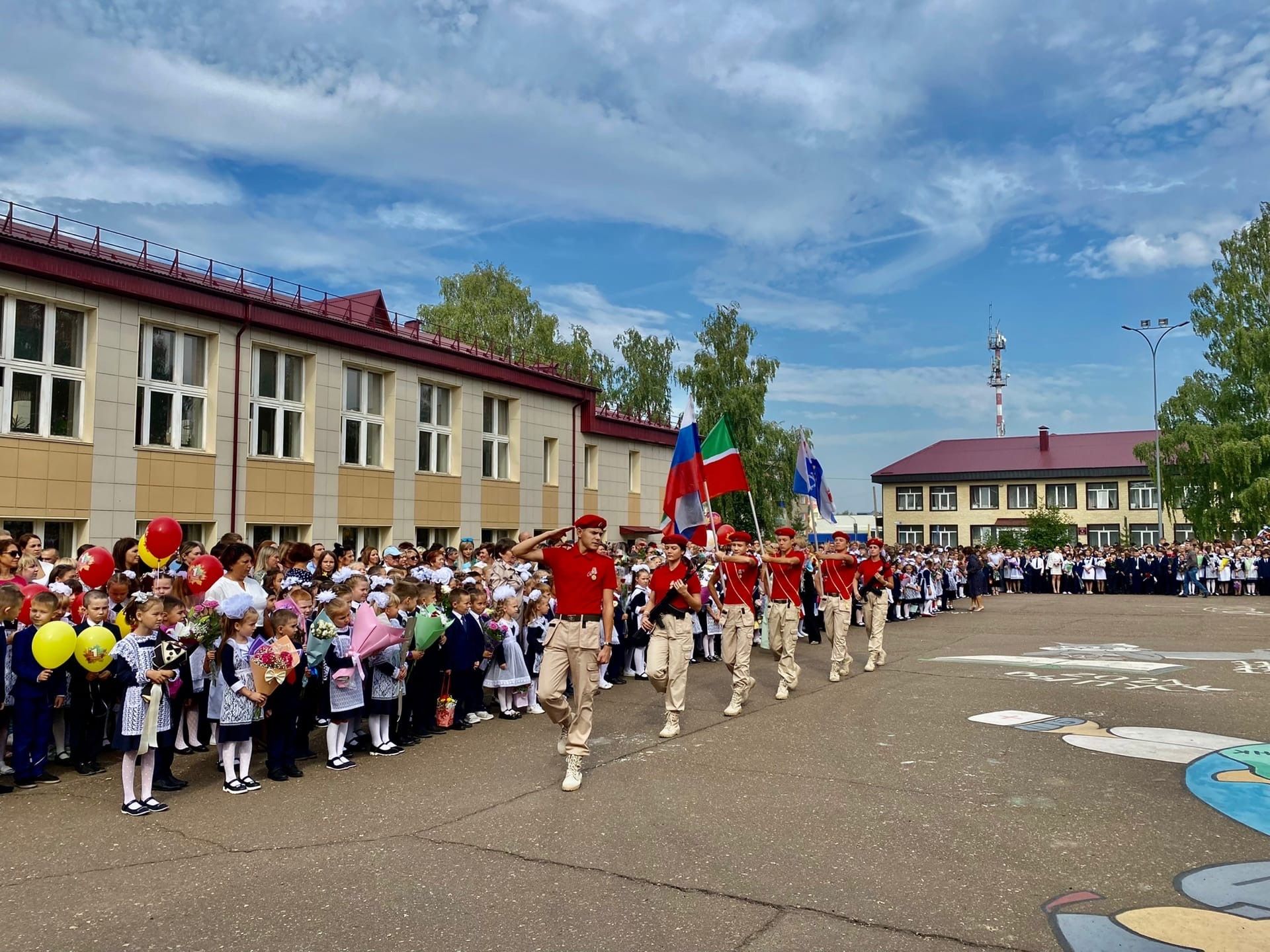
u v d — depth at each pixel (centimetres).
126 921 445
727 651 1009
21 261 1414
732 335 3975
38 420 1473
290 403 1916
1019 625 2059
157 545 901
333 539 1984
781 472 3938
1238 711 984
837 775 722
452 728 948
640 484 3300
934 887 484
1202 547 3228
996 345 8369
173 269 1667
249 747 708
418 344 2202
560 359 4178
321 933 430
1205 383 4019
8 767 751
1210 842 555
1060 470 5922
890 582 1397
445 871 513
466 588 953
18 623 739
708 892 479
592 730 918
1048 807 630
